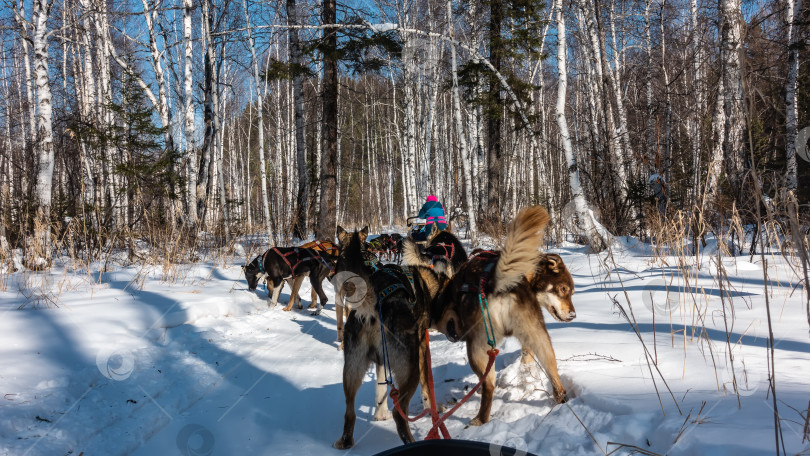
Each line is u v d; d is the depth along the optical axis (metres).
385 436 3.78
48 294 7.17
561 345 4.55
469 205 15.47
